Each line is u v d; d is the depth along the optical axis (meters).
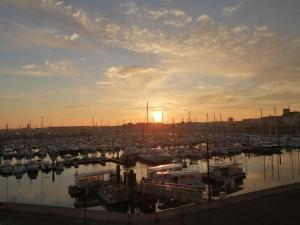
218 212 26.58
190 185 43.97
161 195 39.97
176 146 109.19
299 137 121.06
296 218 24.92
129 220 24.62
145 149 92.56
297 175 56.69
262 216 25.44
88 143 127.75
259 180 52.88
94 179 49.12
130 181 41.53
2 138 175.25
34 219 25.59
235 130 196.38
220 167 54.53
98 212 26.62
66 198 44.94
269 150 94.69
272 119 185.25
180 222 24.05
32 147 122.00
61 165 70.31
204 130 198.88
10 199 44.81
